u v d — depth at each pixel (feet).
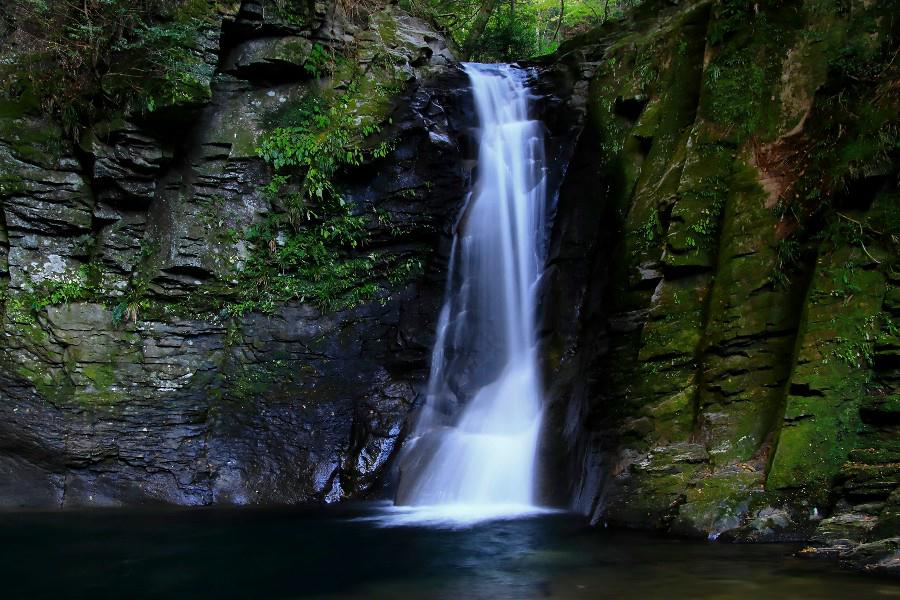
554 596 15.62
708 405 24.39
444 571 18.60
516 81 44.50
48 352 32.32
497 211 39.60
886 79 23.86
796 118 25.98
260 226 36.04
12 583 18.39
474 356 37.17
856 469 19.86
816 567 17.10
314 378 36.37
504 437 32.35
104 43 32.96
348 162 36.47
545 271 36.88
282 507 31.99
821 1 26.76
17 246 32.50
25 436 31.76
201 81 33.01
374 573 18.66
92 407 32.60
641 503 23.02
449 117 40.70
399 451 34.78
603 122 36.86
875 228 22.44
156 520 28.27
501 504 29.86
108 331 33.32
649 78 34.88
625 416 26.37
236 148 35.58
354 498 33.71
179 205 35.04
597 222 34.91
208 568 19.79
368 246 38.22
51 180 32.76
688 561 18.07
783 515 20.27
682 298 26.81
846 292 22.17
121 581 18.45
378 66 38.96
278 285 36.42
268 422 35.19
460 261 39.37
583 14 71.61
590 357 30.53
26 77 32.81
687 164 28.40
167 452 33.50
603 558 18.95
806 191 24.77
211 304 35.35
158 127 33.32
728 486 21.71
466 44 58.49
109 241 33.81
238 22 35.58
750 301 24.67
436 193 38.93
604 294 31.14
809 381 21.56
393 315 38.42
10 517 29.07
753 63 27.86
